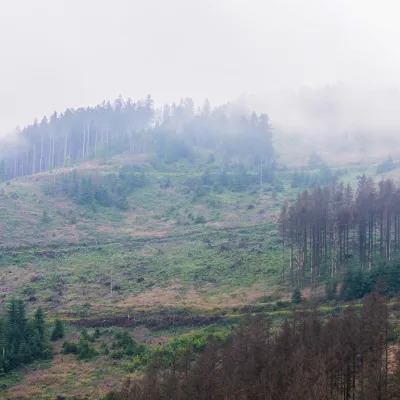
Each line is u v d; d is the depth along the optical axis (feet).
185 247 358.23
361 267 245.65
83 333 211.20
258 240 345.72
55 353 192.75
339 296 224.53
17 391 157.48
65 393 154.30
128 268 321.93
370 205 258.37
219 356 141.18
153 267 321.11
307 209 263.49
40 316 212.23
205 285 280.92
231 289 267.80
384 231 293.43
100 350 195.00
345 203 290.56
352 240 290.35
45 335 208.44
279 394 114.11
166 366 163.94
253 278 278.46
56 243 370.12
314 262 252.42
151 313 239.30
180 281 291.38
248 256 314.76
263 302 240.32
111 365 178.40
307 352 125.49
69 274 311.06
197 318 224.12
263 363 126.31
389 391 109.29
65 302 265.34
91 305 258.98
